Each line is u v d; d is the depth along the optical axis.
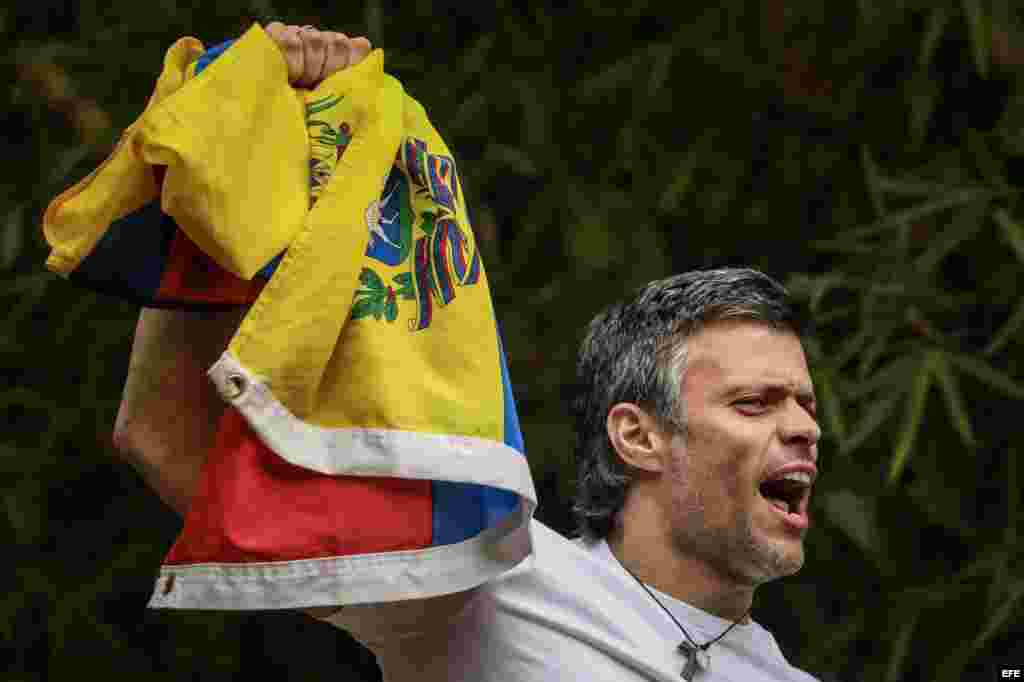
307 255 6.39
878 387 15.24
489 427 6.59
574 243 16.89
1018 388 15.36
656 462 7.96
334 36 6.96
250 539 6.25
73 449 18.03
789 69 17.86
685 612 7.90
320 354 6.32
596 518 8.22
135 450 6.99
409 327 6.69
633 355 8.09
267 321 6.29
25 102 17.19
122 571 17.61
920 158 17.95
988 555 16.19
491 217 17.31
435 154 7.05
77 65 17.59
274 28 6.85
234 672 17.44
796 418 7.85
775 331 8.03
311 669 17.56
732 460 7.78
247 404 6.22
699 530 7.83
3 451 17.19
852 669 16.72
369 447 6.37
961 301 16.88
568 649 7.54
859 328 17.08
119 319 17.48
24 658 17.61
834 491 15.84
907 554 16.97
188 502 6.98
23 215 17.39
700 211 17.95
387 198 6.86
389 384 6.45
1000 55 17.03
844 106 17.91
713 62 17.80
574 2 18.41
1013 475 16.70
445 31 18.69
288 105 6.66
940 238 16.48
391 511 6.45
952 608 16.48
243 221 6.32
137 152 6.30
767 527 7.79
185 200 6.23
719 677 7.83
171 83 6.65
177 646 17.27
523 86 17.80
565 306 16.80
